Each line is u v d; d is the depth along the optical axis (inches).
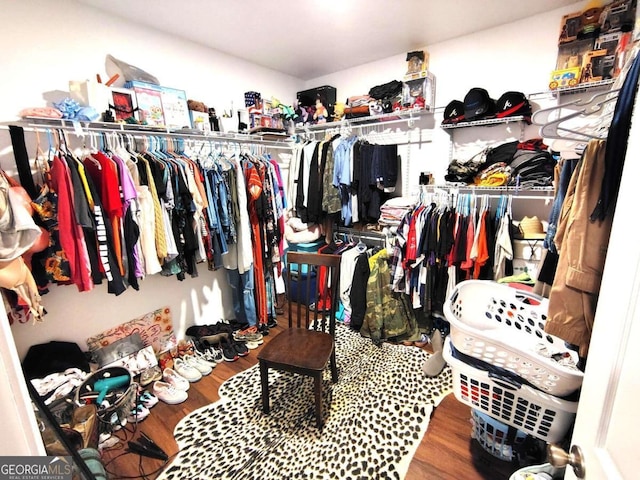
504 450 55.6
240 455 59.8
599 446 20.4
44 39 66.7
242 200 94.7
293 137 124.2
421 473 55.0
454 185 91.4
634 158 18.7
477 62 93.8
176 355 92.7
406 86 102.3
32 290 56.3
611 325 19.9
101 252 66.0
